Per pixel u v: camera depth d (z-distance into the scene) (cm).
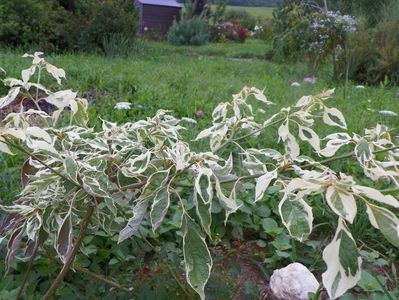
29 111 206
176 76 755
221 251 243
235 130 234
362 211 288
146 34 1927
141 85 634
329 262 126
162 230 267
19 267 232
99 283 222
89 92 598
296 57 1108
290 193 155
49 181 185
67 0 1264
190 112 507
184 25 1773
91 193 171
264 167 194
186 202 275
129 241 255
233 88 692
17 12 1069
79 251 235
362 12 1373
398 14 968
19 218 196
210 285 210
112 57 1050
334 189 128
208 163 176
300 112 217
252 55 1453
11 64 706
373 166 180
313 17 1097
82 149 220
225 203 165
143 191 177
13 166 349
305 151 394
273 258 262
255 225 291
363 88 724
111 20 1107
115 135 224
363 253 267
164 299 203
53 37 1089
